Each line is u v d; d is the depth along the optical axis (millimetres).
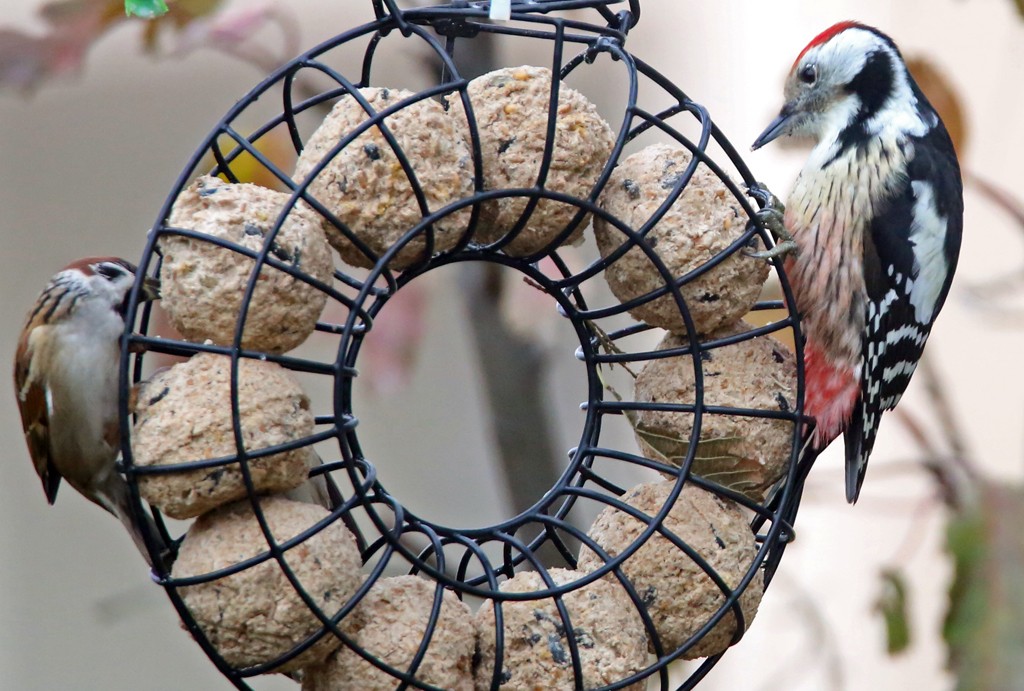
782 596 10352
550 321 8680
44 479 7031
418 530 5996
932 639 8492
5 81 7195
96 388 6691
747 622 6000
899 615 7578
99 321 6730
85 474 6820
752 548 5984
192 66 11359
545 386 8961
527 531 8734
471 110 5605
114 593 12273
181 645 12383
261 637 5176
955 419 8164
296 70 5617
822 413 7473
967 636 6734
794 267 7586
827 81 7836
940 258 7699
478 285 8766
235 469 5156
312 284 5305
